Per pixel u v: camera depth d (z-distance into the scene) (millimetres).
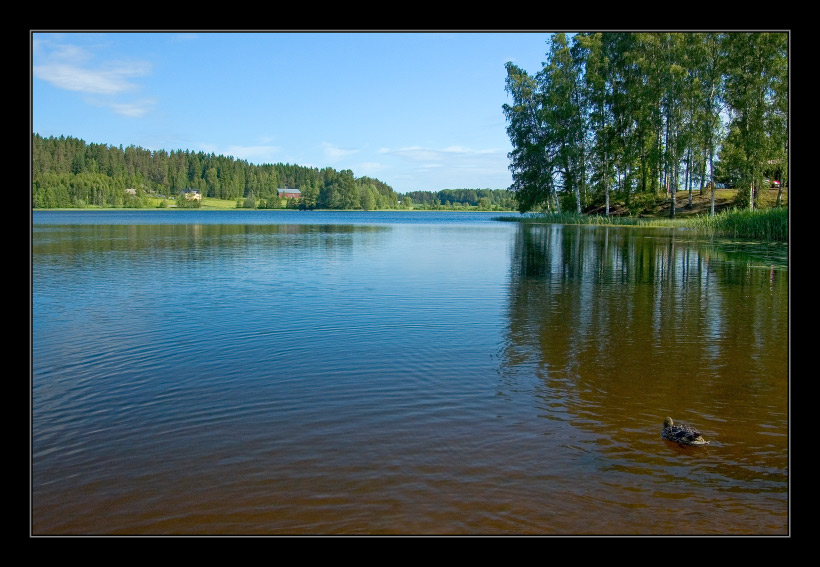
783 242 36531
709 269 25141
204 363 11703
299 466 7332
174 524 6242
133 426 8664
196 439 8172
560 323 15031
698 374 10805
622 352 12305
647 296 18875
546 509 6332
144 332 14250
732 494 6605
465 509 6336
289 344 13062
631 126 61281
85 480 7105
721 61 49750
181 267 26828
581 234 47469
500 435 8148
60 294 19438
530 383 10344
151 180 190125
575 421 8633
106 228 63375
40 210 144875
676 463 7316
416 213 183875
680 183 67938
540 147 68375
